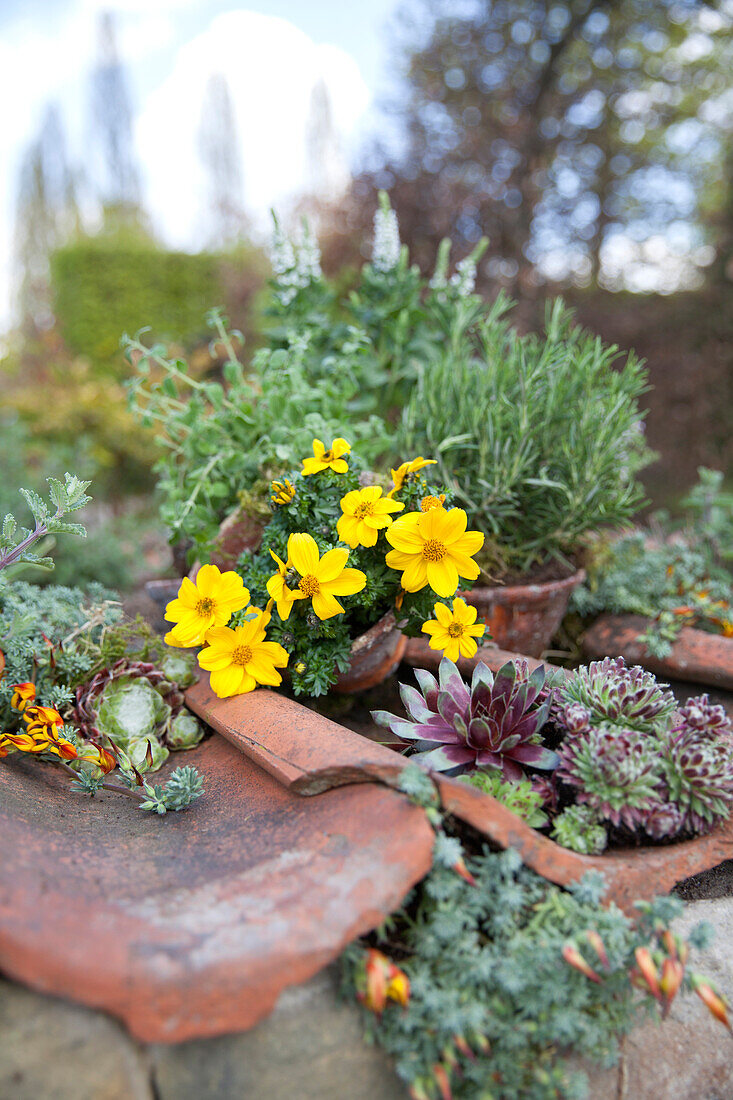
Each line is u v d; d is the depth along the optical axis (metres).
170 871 0.30
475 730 0.33
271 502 0.42
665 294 1.51
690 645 0.50
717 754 0.32
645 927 0.28
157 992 0.24
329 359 0.52
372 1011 0.27
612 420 0.49
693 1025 0.31
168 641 0.37
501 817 0.29
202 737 0.42
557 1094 0.28
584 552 0.55
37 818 0.32
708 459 1.38
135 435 1.08
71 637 0.43
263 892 0.27
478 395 0.50
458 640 0.37
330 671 0.38
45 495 0.83
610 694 0.34
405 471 0.39
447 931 0.28
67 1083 0.24
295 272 0.62
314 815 0.31
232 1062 0.26
